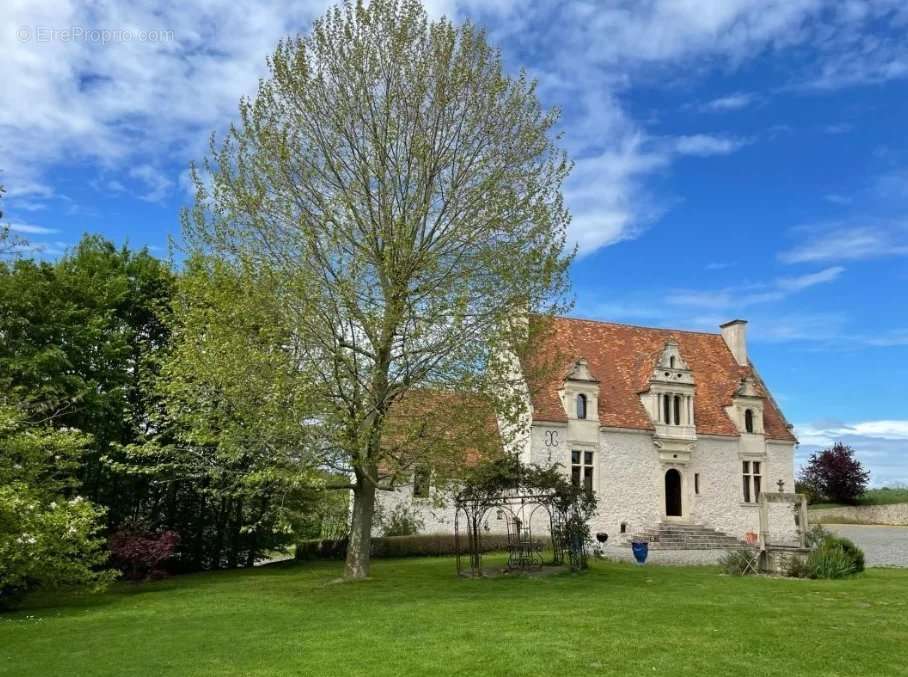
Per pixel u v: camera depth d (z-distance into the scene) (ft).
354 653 37.01
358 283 61.98
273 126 64.64
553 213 67.67
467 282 63.31
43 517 57.36
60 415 82.48
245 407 58.70
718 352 147.02
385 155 64.54
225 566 103.50
